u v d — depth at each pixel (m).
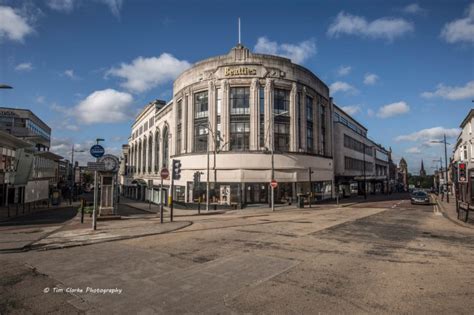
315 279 7.16
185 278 7.26
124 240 12.59
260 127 34.47
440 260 9.05
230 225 17.23
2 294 6.24
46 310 5.43
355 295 6.14
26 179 43.53
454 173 28.92
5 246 11.04
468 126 35.41
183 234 14.01
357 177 61.22
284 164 34.72
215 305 5.62
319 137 41.34
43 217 23.89
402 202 40.53
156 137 53.38
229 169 33.34
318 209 30.05
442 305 5.64
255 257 9.32
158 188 47.56
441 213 25.05
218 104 35.12
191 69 37.59
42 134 65.50
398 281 7.04
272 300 5.87
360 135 66.06
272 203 29.28
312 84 40.03
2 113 51.91
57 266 8.42
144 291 6.38
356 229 15.39
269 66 35.34
